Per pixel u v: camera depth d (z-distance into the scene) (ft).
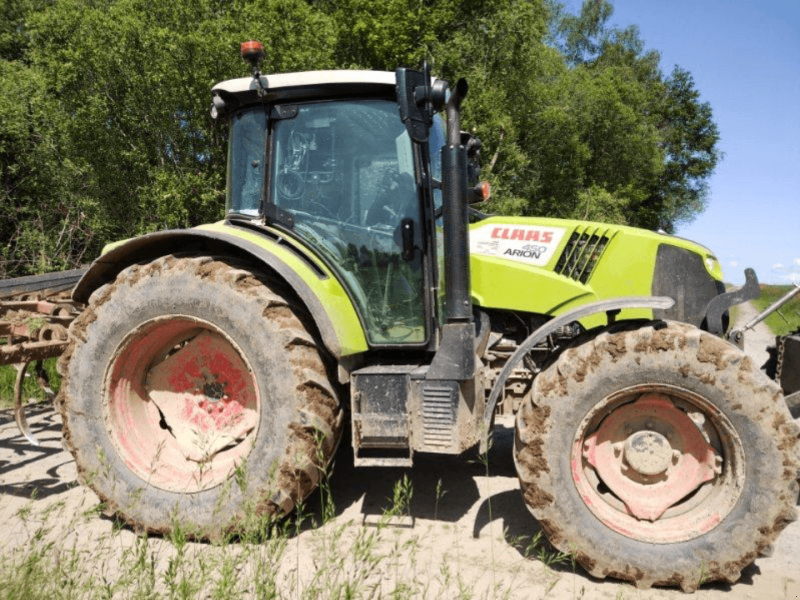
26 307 16.30
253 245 10.96
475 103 49.88
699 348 9.40
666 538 9.41
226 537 9.88
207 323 10.71
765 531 9.09
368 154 11.34
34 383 20.08
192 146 41.42
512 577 9.52
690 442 9.84
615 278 11.89
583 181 75.15
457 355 10.20
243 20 38.99
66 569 8.59
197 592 7.95
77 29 41.29
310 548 10.28
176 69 37.58
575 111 72.59
